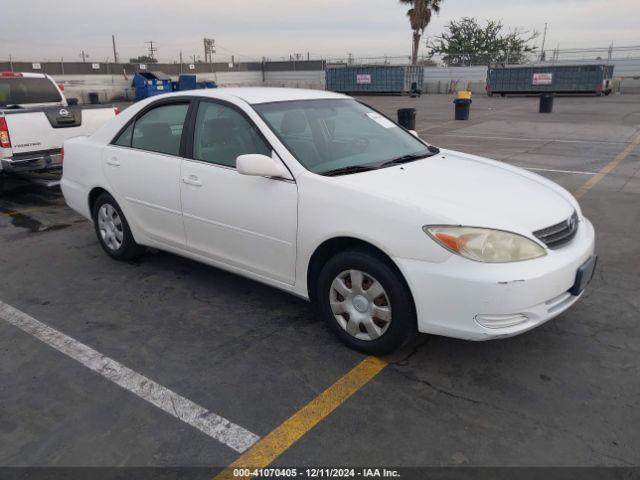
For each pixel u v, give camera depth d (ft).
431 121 60.13
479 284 9.21
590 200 23.32
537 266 9.45
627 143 40.06
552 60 121.70
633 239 18.01
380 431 8.92
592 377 10.28
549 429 8.87
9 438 8.89
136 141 15.03
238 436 8.87
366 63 143.13
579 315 12.70
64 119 24.95
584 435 8.71
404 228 9.77
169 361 11.14
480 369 10.62
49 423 9.25
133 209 15.19
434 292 9.61
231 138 12.68
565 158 34.04
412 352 11.28
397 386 10.13
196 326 12.61
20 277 15.75
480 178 11.79
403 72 111.86
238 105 12.79
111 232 16.44
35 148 24.13
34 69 115.14
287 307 13.53
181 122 13.83
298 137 12.34
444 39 173.88
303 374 10.58
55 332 12.43
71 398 9.94
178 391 10.11
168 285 14.99
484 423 9.05
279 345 11.69
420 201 9.95
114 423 9.23
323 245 11.07
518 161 33.24
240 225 12.35
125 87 119.24
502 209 10.16
